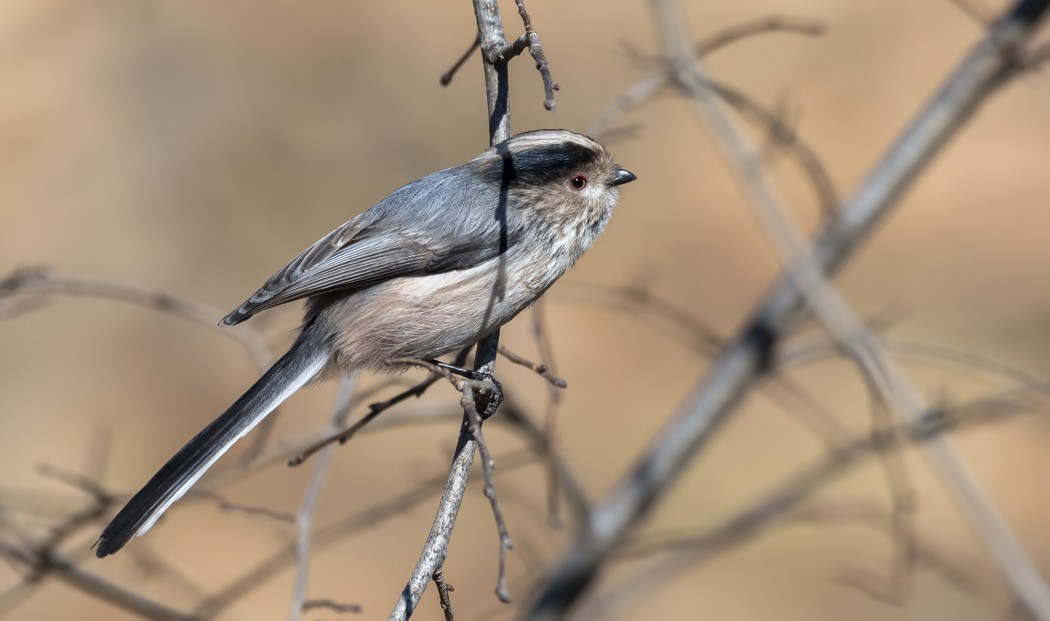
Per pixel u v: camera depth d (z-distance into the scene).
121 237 16.23
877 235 16.81
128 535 6.27
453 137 17.17
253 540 12.98
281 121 17.30
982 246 16.48
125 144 16.94
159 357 15.32
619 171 7.55
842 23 17.45
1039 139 17.45
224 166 16.92
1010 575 7.43
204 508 13.12
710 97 8.30
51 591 12.19
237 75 17.56
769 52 17.36
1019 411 8.14
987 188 17.05
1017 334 15.34
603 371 15.32
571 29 17.53
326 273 6.96
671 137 17.45
